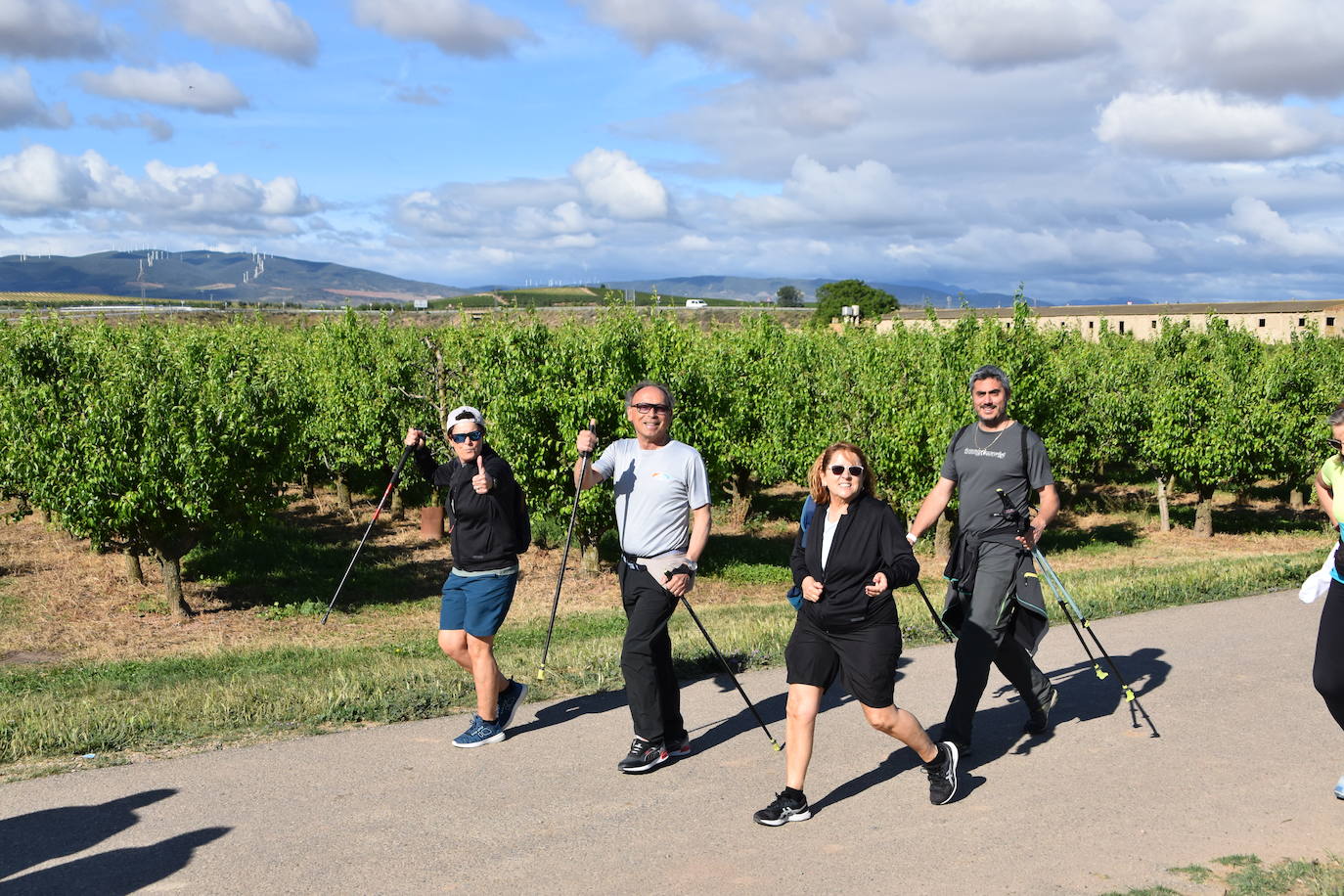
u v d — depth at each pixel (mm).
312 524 22844
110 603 15070
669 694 5145
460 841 4074
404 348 23609
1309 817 4285
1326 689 4531
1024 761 5078
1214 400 22203
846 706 6105
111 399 13984
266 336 27922
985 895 3568
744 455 22422
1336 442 4812
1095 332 92375
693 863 3875
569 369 17531
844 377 20531
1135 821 4266
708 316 99188
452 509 5414
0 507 23234
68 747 5270
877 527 4285
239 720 5777
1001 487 5199
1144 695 6211
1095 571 14430
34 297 194250
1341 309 81188
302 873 3775
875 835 4141
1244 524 24328
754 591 16969
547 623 13094
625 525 5195
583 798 4574
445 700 6184
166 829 4191
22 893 3604
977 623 5109
